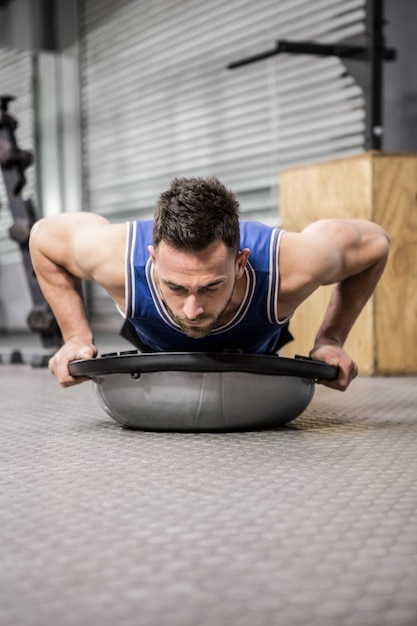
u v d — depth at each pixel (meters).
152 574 0.99
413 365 3.65
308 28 5.07
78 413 2.46
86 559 1.05
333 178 3.71
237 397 1.97
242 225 2.01
